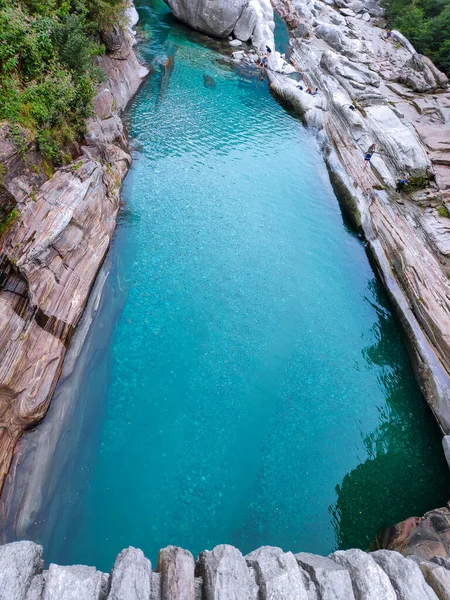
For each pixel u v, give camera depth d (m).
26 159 16.89
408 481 17.48
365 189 31.30
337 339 22.03
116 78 31.58
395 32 54.00
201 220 25.95
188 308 21.00
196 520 14.70
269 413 18.17
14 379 13.91
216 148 32.59
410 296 24.02
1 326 13.66
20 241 15.41
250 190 29.73
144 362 18.52
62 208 17.64
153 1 52.62
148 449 16.05
